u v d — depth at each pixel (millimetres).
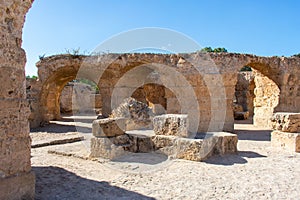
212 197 4645
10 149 3961
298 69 14570
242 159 7512
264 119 16141
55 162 7230
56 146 9578
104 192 4918
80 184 5367
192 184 5367
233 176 5879
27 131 4309
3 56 3916
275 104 15234
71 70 17297
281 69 14461
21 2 4238
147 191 4980
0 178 3814
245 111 22750
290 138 8703
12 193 3930
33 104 15328
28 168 4281
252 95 23266
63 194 4754
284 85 14453
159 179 5750
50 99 20141
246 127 15898
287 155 7988
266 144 10109
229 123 13578
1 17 3908
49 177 5773
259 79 16672
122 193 4871
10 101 3994
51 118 20109
